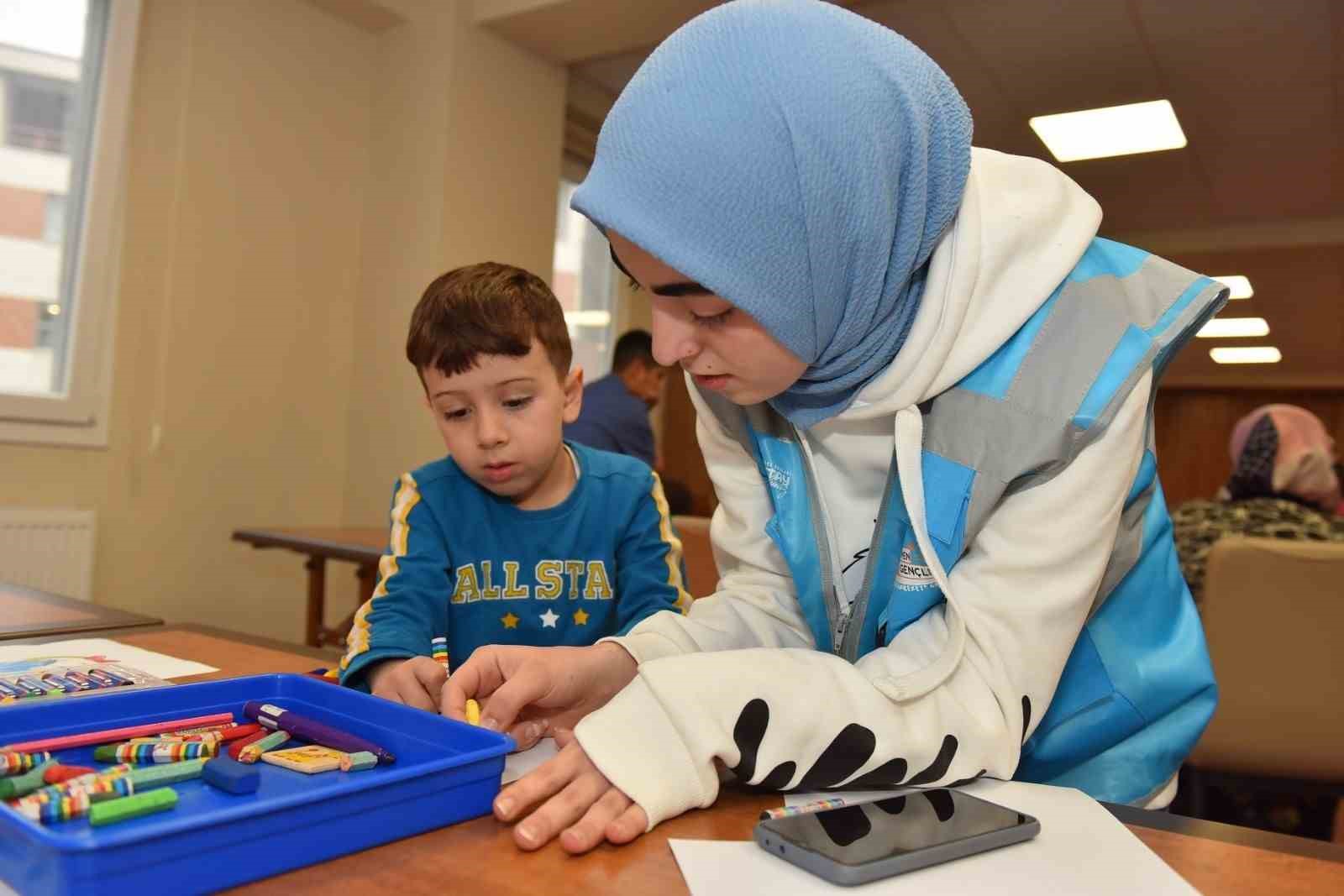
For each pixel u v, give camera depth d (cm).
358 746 55
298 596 323
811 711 56
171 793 45
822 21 59
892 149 59
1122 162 425
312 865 44
